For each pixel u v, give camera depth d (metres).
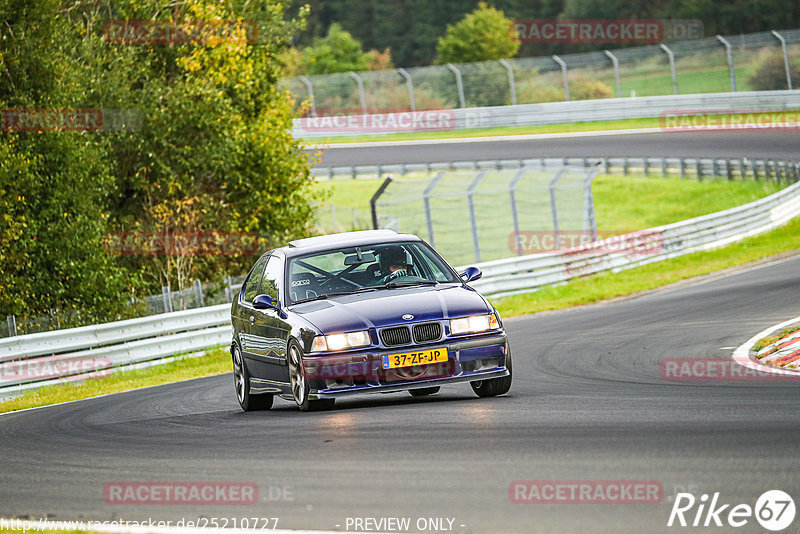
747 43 190.62
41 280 77.75
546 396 31.41
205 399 42.44
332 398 30.86
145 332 65.31
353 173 170.88
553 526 16.64
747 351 40.81
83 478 24.55
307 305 32.84
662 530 16.03
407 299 31.56
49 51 80.94
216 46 94.06
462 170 162.75
